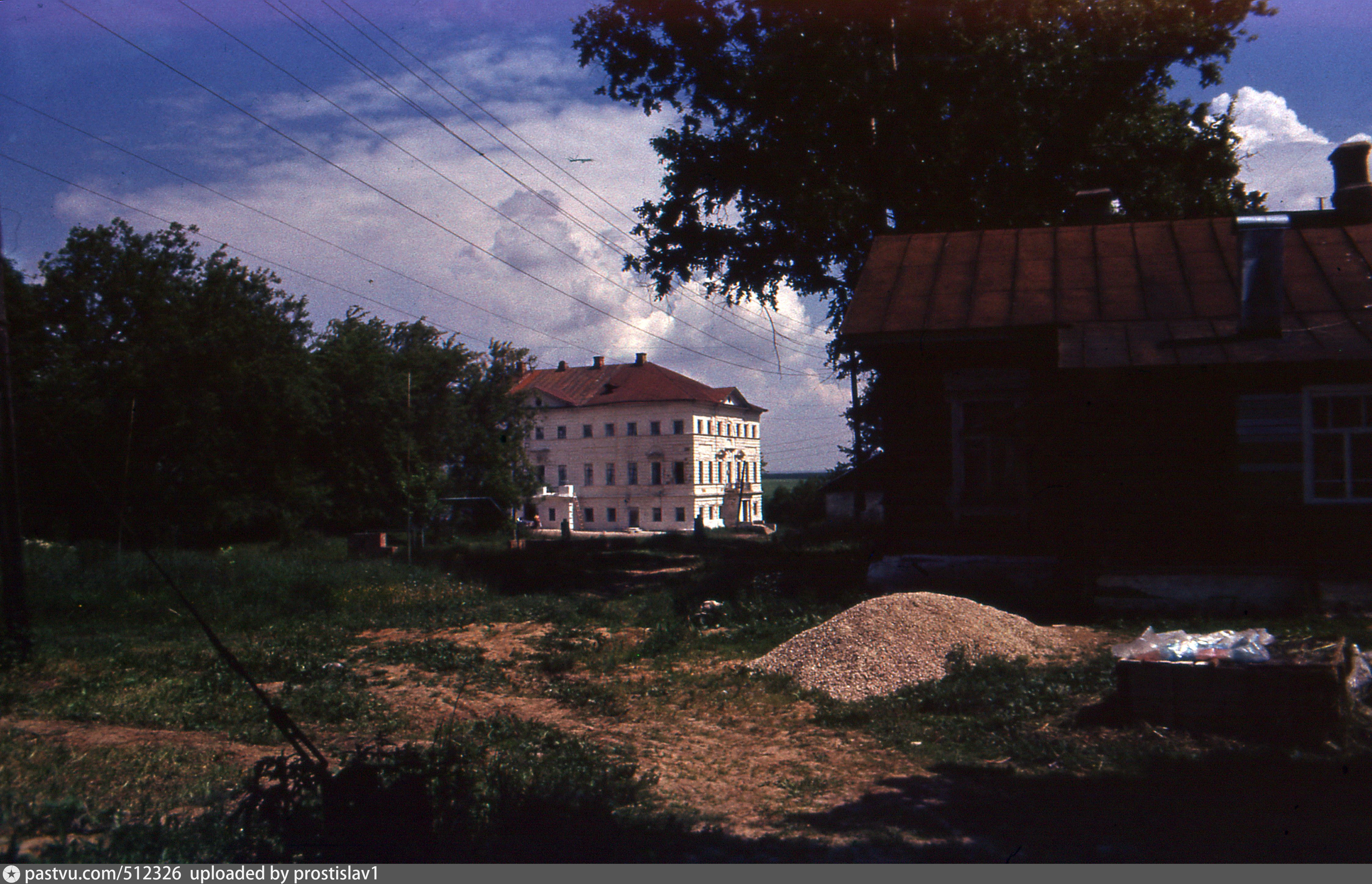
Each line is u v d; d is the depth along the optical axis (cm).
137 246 3953
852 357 2620
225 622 1669
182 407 3772
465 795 536
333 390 4472
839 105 2323
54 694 1032
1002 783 654
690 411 8831
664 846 520
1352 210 1675
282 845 486
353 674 1141
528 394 5706
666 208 2553
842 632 1066
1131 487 1386
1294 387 1327
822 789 657
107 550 2480
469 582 2278
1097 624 1277
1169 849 517
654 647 1269
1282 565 1318
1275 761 663
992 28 2359
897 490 1631
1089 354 1375
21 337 3716
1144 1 2328
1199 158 2408
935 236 1905
